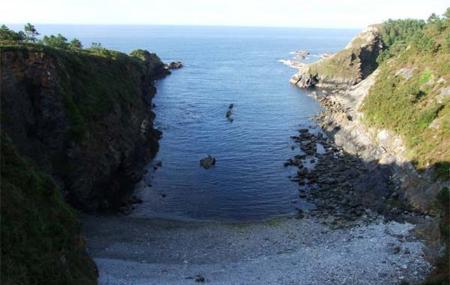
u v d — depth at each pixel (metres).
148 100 124.44
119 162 72.31
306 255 49.16
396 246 49.41
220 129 106.94
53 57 66.62
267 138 99.75
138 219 60.75
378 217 59.62
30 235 35.25
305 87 171.25
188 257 49.66
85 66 78.25
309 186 73.12
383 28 190.00
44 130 61.19
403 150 72.75
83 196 62.31
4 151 40.78
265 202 67.25
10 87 57.62
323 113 121.06
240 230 57.25
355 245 50.88
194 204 66.44
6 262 30.84
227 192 70.81
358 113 98.38
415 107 78.38
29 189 39.94
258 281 43.44
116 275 44.00
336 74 174.25
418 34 106.88
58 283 34.47
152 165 82.12
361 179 73.25
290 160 83.62
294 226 58.22
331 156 86.19
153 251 50.88
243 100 141.88
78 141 63.06
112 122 74.38
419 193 61.88
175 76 192.25
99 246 51.28
